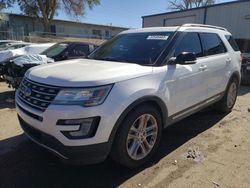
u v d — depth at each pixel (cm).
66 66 345
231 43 561
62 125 270
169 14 2162
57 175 321
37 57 674
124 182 308
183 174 324
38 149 387
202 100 445
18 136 436
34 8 3694
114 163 348
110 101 281
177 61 361
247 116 555
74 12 3791
